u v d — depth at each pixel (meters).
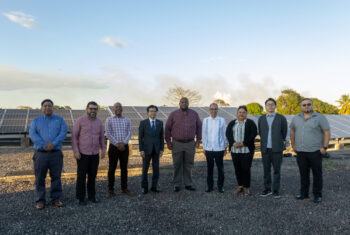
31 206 4.22
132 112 14.52
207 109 16.25
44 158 4.05
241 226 3.48
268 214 3.94
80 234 3.20
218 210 4.12
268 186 4.89
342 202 4.50
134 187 5.54
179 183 5.26
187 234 3.23
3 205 4.26
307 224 3.56
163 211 4.06
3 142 12.15
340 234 3.25
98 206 4.26
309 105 4.47
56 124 4.19
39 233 3.21
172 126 5.30
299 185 5.76
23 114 13.93
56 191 4.25
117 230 3.32
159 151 5.22
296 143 4.65
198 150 11.89
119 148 4.64
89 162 4.42
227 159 9.30
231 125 5.05
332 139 14.76
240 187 5.05
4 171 6.89
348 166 7.91
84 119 4.36
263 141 4.86
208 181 5.20
